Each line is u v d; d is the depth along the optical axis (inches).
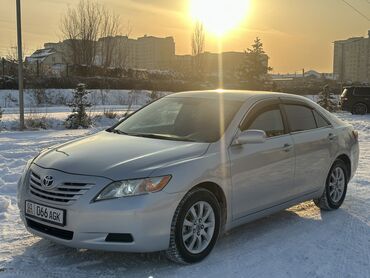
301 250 198.5
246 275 171.5
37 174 177.8
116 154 179.3
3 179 300.5
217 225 186.5
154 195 163.0
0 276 164.6
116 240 161.9
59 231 167.5
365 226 233.0
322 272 176.9
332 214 253.1
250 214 203.6
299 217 246.2
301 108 244.2
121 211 159.3
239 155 195.0
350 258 191.2
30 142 462.0
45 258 181.8
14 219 227.5
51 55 2783.0
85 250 190.2
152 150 183.2
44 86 1301.7
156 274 169.6
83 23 1974.7
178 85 1754.4
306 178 235.0
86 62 1975.9
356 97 1093.1
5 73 1374.3
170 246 170.2
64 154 185.0
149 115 231.3
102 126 688.4
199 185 179.9
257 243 204.8
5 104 1058.7
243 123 206.4
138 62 4350.4
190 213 175.9
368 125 740.7
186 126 209.5
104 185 162.4
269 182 209.9
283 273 174.7
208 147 188.7
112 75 1780.3
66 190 165.3
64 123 657.6
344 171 267.7
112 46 2144.4
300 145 228.8
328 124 260.7
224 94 230.4
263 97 226.1
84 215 160.6
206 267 176.9
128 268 174.4
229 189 189.9
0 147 420.8
